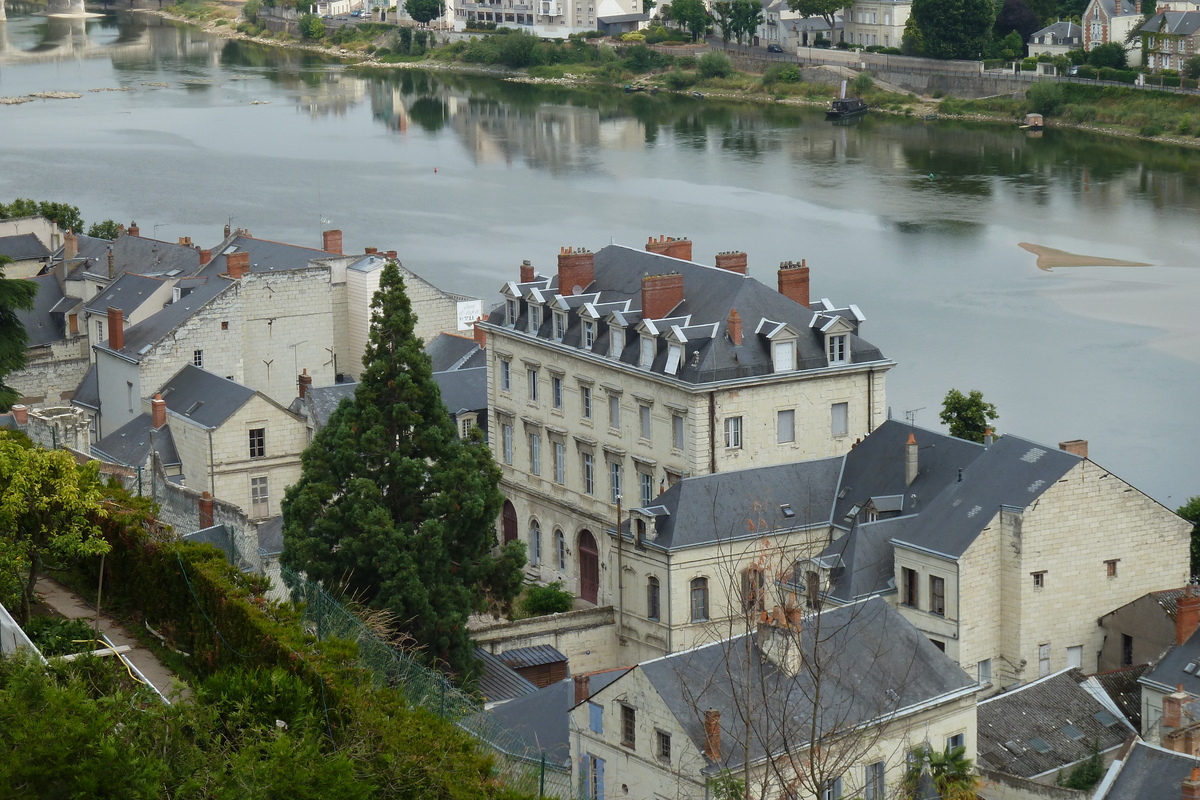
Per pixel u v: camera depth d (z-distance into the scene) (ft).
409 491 421.18
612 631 453.58
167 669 288.30
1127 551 411.54
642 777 313.73
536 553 540.93
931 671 330.54
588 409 513.04
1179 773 303.48
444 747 247.70
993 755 359.87
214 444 533.14
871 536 419.74
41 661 247.70
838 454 488.02
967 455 433.89
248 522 412.36
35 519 302.66
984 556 399.85
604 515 506.48
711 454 471.21
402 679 301.63
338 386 563.89
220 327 601.62
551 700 355.36
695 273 506.07
